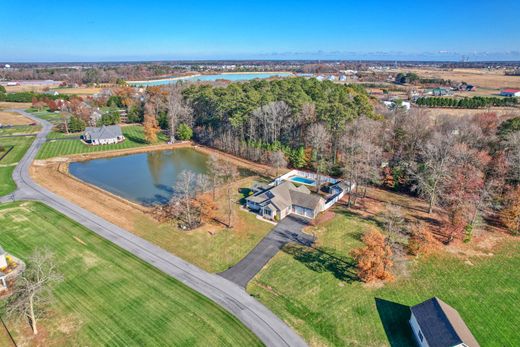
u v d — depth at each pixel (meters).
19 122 141.12
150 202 68.50
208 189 71.25
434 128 80.25
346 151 75.50
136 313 37.31
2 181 75.12
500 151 68.62
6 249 48.59
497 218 59.75
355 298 40.16
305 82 120.38
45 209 61.88
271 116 92.81
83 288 41.03
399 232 52.38
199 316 37.03
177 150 109.12
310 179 80.56
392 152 79.31
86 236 52.94
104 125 128.62
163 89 166.50
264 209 60.34
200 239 52.75
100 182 80.38
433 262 47.31
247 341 33.97
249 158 96.06
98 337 34.09
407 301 39.84
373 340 34.41
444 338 31.02
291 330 35.38
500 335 35.06
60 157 96.75
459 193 57.41
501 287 42.41
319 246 51.12
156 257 47.78
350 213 61.94
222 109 103.50
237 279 43.41
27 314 34.97
